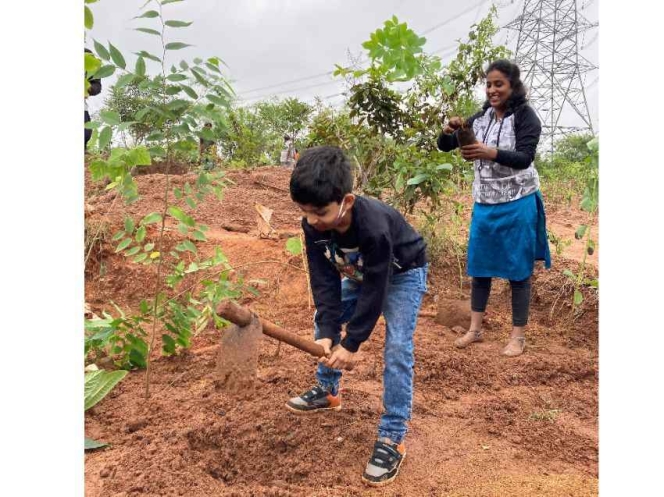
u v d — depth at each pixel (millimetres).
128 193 3008
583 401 3363
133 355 3422
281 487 2434
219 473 2553
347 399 3172
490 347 4148
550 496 2373
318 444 2732
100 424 2848
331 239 2467
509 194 3877
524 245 3896
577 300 4488
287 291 4852
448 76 4922
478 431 2947
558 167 15797
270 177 9211
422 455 2691
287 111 15641
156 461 2477
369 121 4840
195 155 3207
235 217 6543
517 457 2703
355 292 2842
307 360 3627
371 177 4914
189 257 5070
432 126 4836
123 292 4832
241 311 2082
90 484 2320
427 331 4406
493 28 4969
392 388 2551
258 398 3125
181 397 3119
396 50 4031
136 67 2555
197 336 4035
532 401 3336
